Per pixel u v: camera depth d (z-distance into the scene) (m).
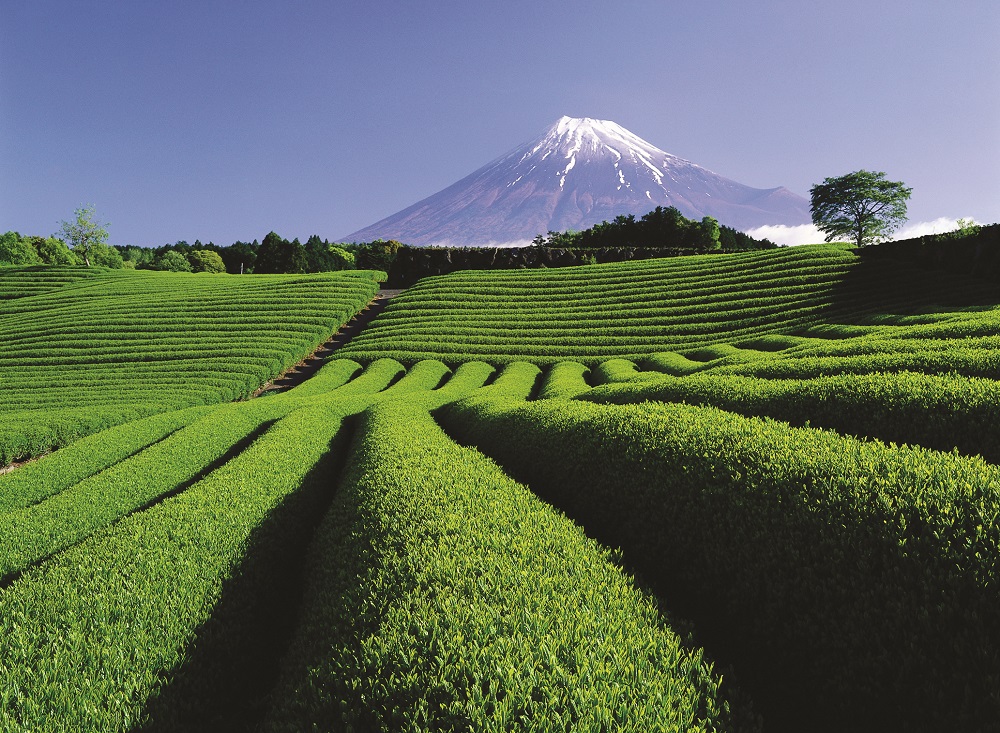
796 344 36.16
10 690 5.23
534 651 4.51
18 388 35.91
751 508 6.70
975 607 4.54
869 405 10.03
